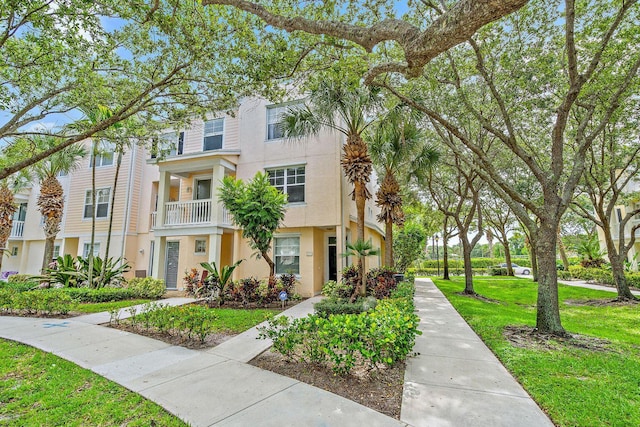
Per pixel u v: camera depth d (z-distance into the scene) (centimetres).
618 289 1173
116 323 772
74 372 463
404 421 323
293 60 645
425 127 1134
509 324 751
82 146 1505
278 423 319
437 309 975
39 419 335
